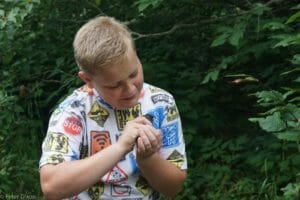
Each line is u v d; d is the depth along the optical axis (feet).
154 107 6.41
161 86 13.53
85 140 6.33
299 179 8.72
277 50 11.79
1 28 11.79
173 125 6.49
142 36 12.77
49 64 15.26
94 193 6.35
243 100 14.23
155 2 10.32
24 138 14.35
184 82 13.61
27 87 15.34
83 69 5.77
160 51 14.14
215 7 13.42
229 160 12.37
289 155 11.50
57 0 14.24
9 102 14.23
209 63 14.05
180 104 13.14
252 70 13.58
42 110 15.39
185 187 12.07
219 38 10.50
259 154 11.82
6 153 13.76
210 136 13.52
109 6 14.02
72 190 5.72
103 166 5.64
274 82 12.88
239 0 13.10
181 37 14.24
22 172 13.16
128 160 6.29
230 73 13.75
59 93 15.14
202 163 12.62
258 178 11.84
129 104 5.89
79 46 5.67
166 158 6.44
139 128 5.67
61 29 14.94
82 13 14.52
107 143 6.30
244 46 11.56
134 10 13.70
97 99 6.29
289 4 12.26
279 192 11.05
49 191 5.82
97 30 5.66
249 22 11.36
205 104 13.93
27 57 15.16
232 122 13.91
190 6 13.69
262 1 12.75
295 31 10.75
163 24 14.02
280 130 7.04
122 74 5.60
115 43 5.55
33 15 14.25
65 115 6.27
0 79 15.30
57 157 5.98
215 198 11.75
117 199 6.35
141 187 6.40
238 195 11.58
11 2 12.00
